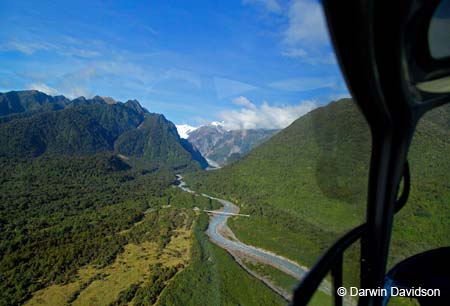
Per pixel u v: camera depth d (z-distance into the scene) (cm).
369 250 295
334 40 188
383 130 262
